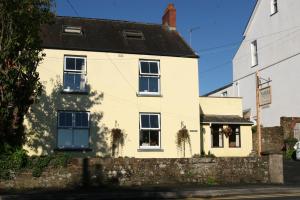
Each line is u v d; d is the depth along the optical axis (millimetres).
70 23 26453
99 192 17109
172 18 28609
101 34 26172
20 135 19719
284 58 37031
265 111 38906
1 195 15922
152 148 24781
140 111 24875
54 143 23094
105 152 23906
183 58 26125
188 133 25438
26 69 16938
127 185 19688
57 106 23422
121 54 25000
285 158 32000
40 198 15609
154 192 16891
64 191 17547
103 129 24094
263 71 39719
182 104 25656
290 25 36531
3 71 16500
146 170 20141
